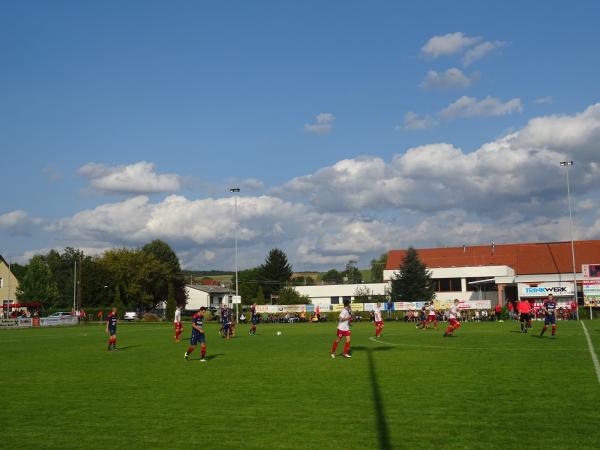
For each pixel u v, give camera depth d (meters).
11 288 110.69
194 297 139.75
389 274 104.44
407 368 19.41
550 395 13.83
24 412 13.05
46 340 41.38
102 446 10.11
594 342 28.97
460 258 105.88
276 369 20.00
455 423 11.26
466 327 50.06
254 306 46.81
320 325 67.81
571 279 85.56
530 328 43.62
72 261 128.50
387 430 10.84
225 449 9.81
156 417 12.31
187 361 23.55
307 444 10.02
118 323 84.12
